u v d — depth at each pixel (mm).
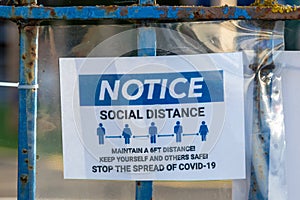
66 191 1977
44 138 1972
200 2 2139
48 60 1959
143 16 1885
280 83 1965
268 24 1941
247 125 1954
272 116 1961
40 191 1979
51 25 1948
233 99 1939
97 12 1889
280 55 1960
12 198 6578
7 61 9703
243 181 1963
